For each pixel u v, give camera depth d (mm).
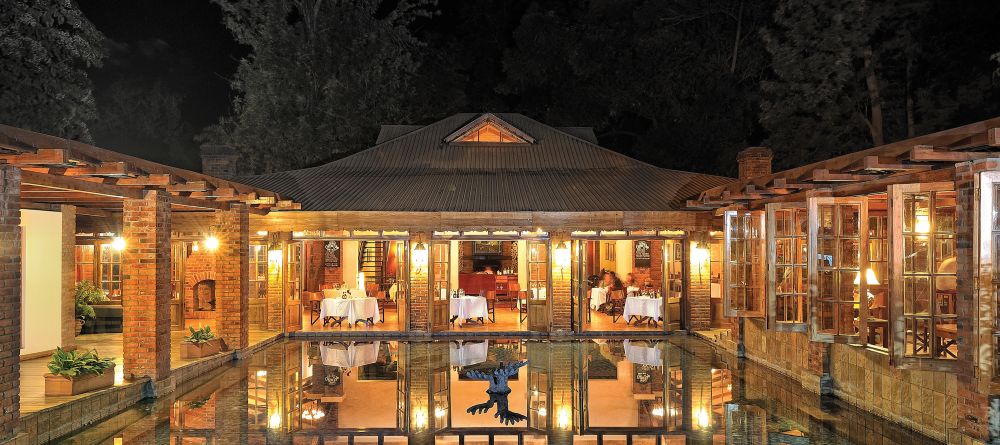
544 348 17141
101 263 20688
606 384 12695
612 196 20312
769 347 14359
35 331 13766
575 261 20688
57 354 10375
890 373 10188
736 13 35688
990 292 7809
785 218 13547
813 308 11258
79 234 19469
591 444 9039
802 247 13781
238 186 14703
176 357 14156
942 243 12789
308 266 24266
